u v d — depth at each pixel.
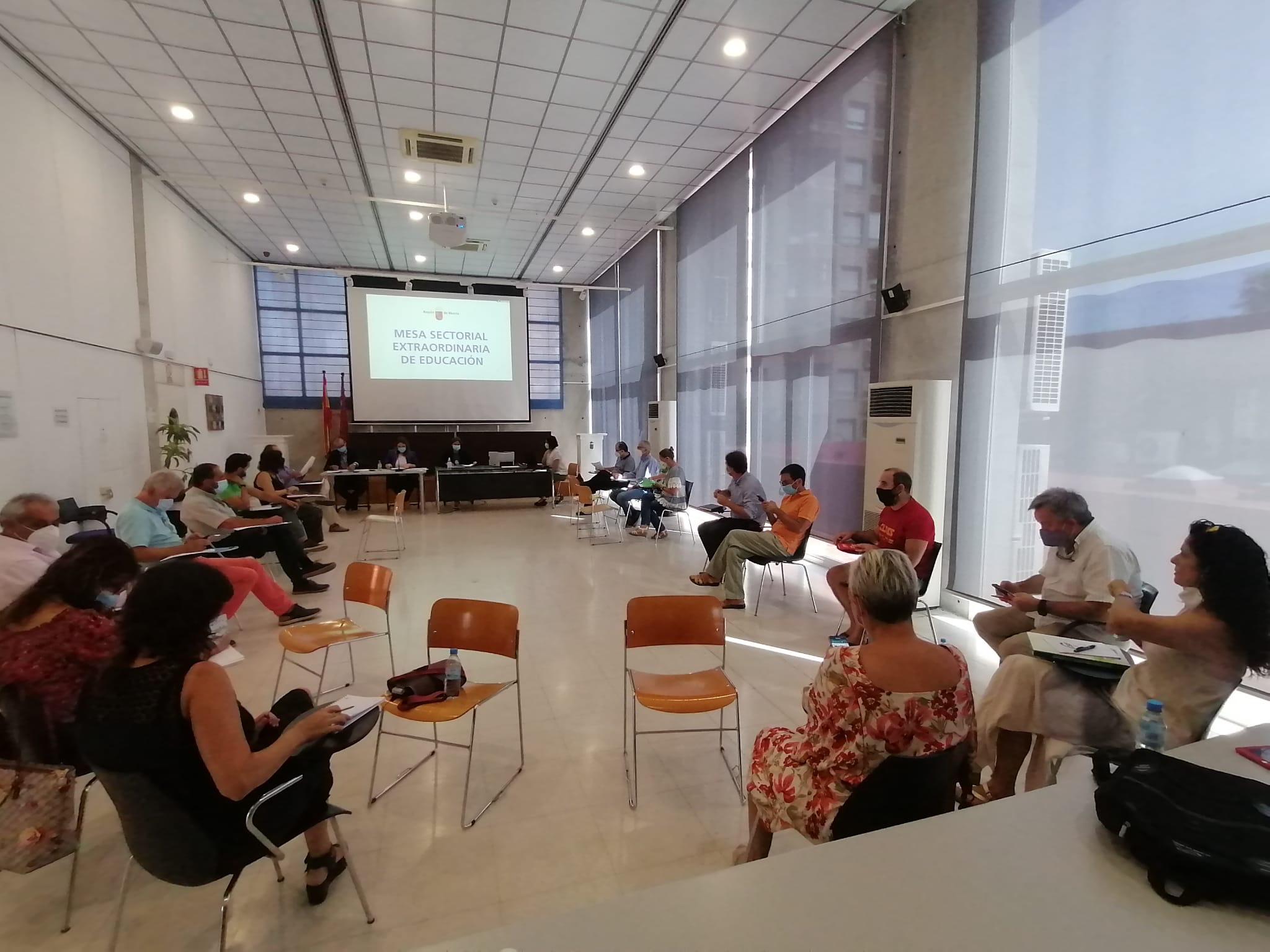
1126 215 2.95
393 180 7.07
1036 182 3.42
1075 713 1.77
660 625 2.45
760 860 1.04
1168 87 2.74
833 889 0.96
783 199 5.76
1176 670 1.69
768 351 6.17
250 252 10.22
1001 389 3.69
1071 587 2.43
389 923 1.61
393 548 6.56
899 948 0.84
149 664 1.30
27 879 1.76
